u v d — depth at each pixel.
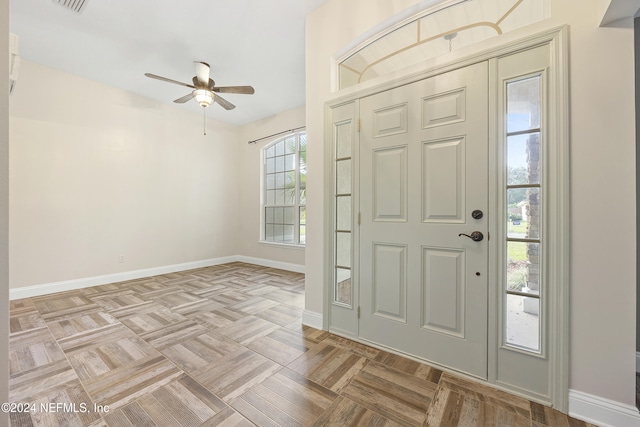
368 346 2.12
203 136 5.13
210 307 2.99
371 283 2.12
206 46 2.99
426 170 1.86
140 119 4.28
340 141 2.32
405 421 1.36
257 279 4.25
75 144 3.64
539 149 1.50
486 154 1.63
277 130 5.08
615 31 1.30
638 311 1.74
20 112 3.22
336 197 2.35
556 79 1.42
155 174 4.47
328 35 2.33
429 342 1.85
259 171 5.43
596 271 1.34
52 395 1.54
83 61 3.30
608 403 1.32
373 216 2.11
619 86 1.29
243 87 3.05
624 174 1.29
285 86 3.98
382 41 2.16
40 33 2.76
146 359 1.92
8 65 0.90
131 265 4.20
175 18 2.55
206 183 5.18
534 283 1.52
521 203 1.55
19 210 3.23
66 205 3.57
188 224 4.91
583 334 1.37
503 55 1.58
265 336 2.28
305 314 2.53
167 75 3.64
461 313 1.73
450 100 1.76
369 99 2.11
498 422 1.36
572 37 1.39
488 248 1.63
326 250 2.36
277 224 5.26
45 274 3.41
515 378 1.55
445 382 1.67
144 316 2.72
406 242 1.95
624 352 1.30
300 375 1.74
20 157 3.23
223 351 2.04
